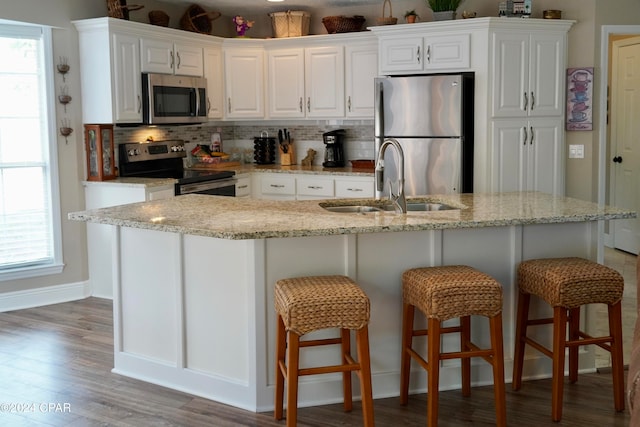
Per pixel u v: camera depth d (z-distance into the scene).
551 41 5.31
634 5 5.35
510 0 5.27
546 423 3.01
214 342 3.29
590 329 3.60
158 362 3.48
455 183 5.24
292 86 6.38
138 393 3.38
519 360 3.36
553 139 5.42
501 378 2.89
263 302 3.12
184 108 5.81
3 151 4.93
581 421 3.03
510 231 3.42
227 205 3.70
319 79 6.23
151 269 3.43
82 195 5.35
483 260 3.41
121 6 5.23
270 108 6.52
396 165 5.41
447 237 3.34
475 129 5.25
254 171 6.38
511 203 3.72
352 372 3.26
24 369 3.72
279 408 3.07
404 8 6.14
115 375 3.62
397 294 3.30
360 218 3.21
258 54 6.45
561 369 3.01
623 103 6.73
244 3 6.20
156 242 3.39
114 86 5.14
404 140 5.35
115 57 5.13
